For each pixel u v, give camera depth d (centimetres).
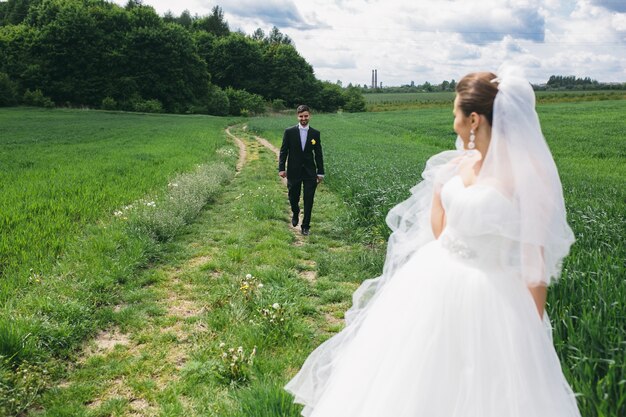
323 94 10075
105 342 475
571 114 4778
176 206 958
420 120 5166
